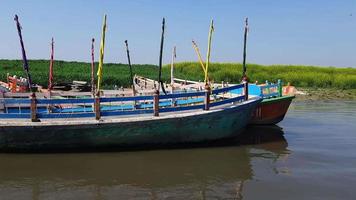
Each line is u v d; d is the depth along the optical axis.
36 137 12.70
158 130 13.37
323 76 52.12
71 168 11.49
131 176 10.84
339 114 24.75
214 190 9.84
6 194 9.39
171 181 10.48
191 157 12.88
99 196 9.33
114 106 16.72
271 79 51.81
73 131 12.71
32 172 11.11
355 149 14.48
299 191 9.82
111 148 13.45
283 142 15.63
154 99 13.32
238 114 14.41
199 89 21.20
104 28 14.07
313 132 17.95
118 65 69.56
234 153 13.58
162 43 15.74
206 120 13.77
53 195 9.36
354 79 49.97
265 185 10.25
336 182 10.54
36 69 51.59
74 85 28.77
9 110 15.03
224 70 54.81
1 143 12.73
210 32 15.62
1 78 36.41
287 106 19.06
